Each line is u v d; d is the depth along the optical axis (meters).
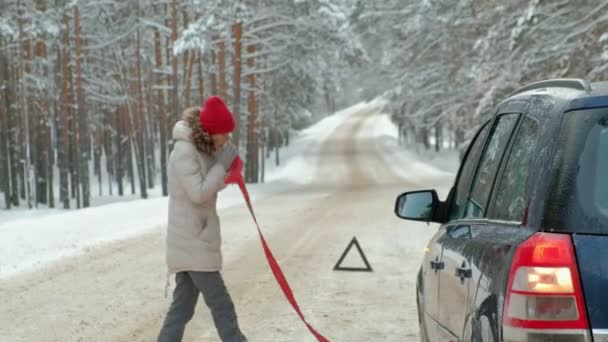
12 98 50.12
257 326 8.95
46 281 12.12
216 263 6.29
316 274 12.64
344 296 10.71
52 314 9.67
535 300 2.81
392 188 42.62
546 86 3.67
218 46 51.56
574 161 2.92
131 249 15.91
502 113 4.20
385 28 63.88
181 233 6.21
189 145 6.09
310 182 56.78
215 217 6.31
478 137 5.09
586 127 2.96
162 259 14.41
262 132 70.75
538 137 3.18
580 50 29.75
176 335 6.49
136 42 60.75
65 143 48.84
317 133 132.38
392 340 8.20
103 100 60.19
